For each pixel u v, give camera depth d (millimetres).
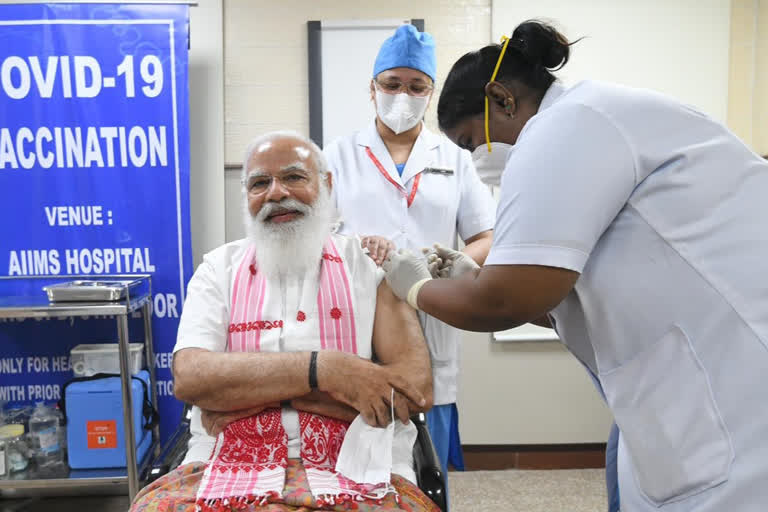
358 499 1182
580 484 2553
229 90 2551
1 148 2277
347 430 1322
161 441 2404
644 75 2557
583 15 2531
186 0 2395
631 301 851
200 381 1301
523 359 2666
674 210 828
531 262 793
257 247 1457
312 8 2533
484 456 2691
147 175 2320
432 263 1274
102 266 2336
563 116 840
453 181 1791
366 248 1518
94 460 2129
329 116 2541
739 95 2572
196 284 1498
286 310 1443
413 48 1660
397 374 1323
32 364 2387
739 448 778
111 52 2279
